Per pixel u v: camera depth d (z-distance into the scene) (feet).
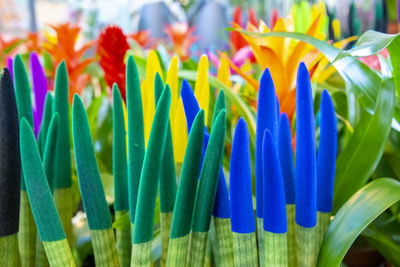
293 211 1.20
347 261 1.76
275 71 1.55
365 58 2.13
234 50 2.62
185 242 1.11
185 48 3.85
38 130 1.47
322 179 1.20
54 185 1.36
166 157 1.16
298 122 1.08
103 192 1.17
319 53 1.52
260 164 1.13
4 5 6.10
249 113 1.67
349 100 1.86
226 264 1.15
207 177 1.08
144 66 1.91
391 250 1.51
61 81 1.32
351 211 1.17
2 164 1.08
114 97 1.20
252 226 1.07
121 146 1.23
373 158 1.41
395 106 1.46
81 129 1.11
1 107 1.06
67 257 1.11
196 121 1.05
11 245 1.13
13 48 3.66
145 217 1.06
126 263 1.27
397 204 1.57
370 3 3.00
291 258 1.22
